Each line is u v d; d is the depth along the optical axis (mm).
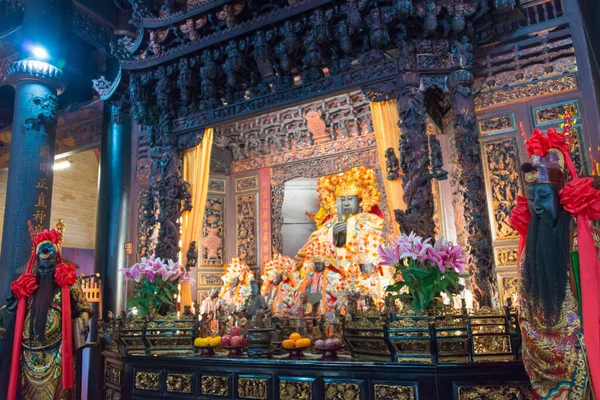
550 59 6281
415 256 4449
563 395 2838
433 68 5762
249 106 6949
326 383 4406
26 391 5723
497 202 6273
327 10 6078
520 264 3248
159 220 7180
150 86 7629
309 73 6480
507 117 6406
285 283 7859
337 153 8898
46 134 8766
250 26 6559
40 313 5766
